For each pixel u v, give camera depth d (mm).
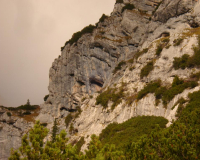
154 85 49906
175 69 49312
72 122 71250
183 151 23719
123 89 58000
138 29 76375
